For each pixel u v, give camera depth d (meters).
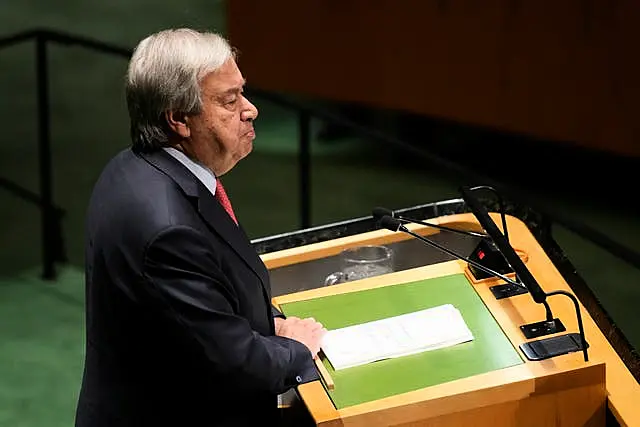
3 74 27.16
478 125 20.00
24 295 16.50
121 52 15.67
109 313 6.64
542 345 7.12
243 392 6.66
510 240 8.78
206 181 6.81
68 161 22.36
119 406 6.89
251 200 20.88
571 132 18.86
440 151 22.91
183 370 6.64
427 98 20.53
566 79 18.62
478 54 19.56
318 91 21.92
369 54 20.98
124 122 24.48
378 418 6.59
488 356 7.07
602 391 6.96
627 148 18.30
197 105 6.45
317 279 8.67
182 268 6.37
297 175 21.95
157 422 6.87
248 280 6.91
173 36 6.50
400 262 8.83
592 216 19.92
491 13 19.14
